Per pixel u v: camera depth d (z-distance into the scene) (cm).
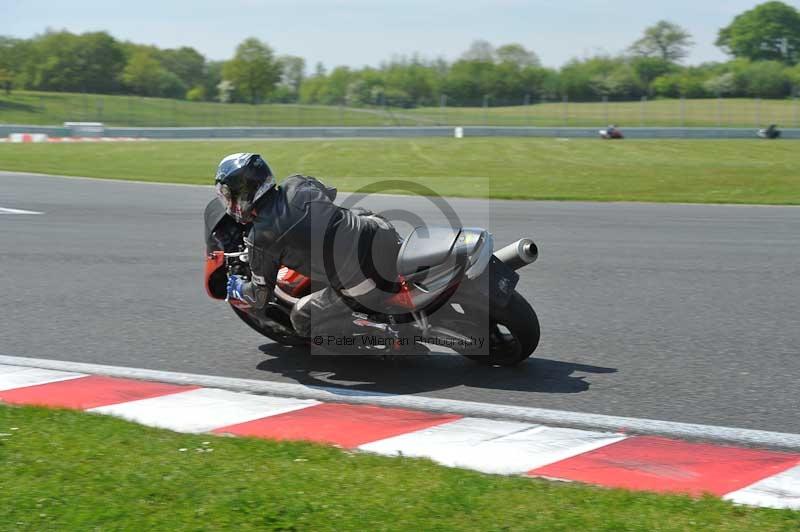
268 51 11000
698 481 430
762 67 11906
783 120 7600
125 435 477
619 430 516
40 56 11388
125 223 1491
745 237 1360
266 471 419
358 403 570
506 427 516
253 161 589
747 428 520
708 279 1013
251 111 7500
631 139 5028
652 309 856
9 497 384
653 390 599
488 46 12650
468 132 5650
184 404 561
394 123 6812
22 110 7100
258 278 611
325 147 3791
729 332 765
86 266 1087
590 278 1020
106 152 3409
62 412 521
